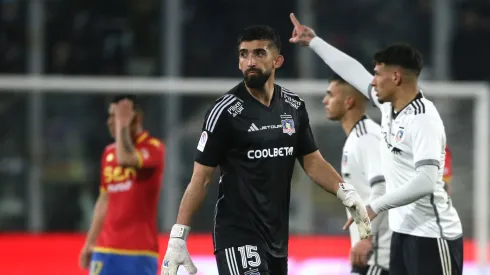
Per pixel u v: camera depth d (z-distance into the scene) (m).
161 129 26.83
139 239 22.45
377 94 17.53
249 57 15.27
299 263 26.55
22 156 27.00
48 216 27.08
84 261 23.27
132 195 22.45
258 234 15.65
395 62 17.19
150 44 38.31
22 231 26.98
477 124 26.56
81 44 37.88
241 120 15.45
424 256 17.33
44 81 27.06
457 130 26.67
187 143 26.78
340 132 26.20
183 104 27.00
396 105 17.38
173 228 15.45
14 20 37.62
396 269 17.80
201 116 26.95
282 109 15.83
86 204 27.22
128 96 22.41
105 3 38.16
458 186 26.73
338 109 20.06
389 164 17.56
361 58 39.34
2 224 26.94
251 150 15.52
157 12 38.41
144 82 27.00
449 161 19.92
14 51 37.59
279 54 15.66
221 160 15.77
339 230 26.73
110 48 38.09
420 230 17.34
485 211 26.55
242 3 38.81
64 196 27.17
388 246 19.38
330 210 26.73
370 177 19.02
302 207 26.69
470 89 26.56
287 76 37.28
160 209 26.44
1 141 26.95
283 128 15.70
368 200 19.36
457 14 39.66
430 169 16.50
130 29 38.19
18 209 26.98
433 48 39.66
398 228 17.70
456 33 39.62
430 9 39.69
